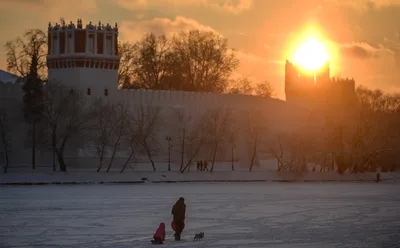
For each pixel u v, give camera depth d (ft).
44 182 424.87
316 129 562.25
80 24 534.37
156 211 279.28
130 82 634.02
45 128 455.63
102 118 469.57
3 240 205.57
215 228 232.53
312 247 196.03
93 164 471.62
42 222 244.63
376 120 539.70
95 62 530.27
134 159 475.31
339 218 261.24
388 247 196.85
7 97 481.87
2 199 323.78
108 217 259.80
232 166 496.23
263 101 573.74
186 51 646.74
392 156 545.03
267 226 238.07
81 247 193.88
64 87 472.03
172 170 483.51
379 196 358.84
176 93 543.39
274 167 520.01
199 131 500.74
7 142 474.08
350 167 522.88
